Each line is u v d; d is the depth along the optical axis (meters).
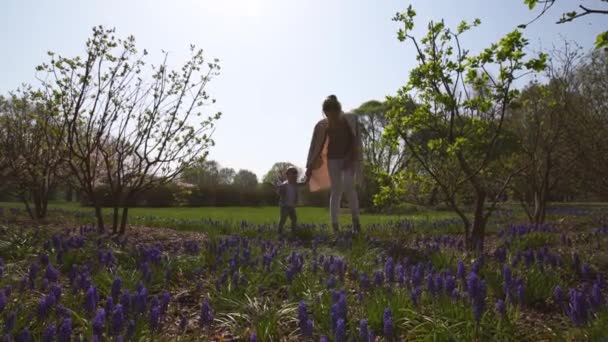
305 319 3.01
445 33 6.81
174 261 5.46
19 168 10.59
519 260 5.29
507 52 6.07
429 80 6.84
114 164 9.32
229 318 3.79
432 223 12.22
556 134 10.33
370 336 2.70
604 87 10.31
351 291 4.41
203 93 9.00
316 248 6.90
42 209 12.41
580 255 5.96
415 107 7.25
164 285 4.54
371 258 6.12
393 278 4.21
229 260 5.36
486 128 7.00
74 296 3.86
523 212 18.22
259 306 3.90
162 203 35.09
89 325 3.08
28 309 3.34
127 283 4.28
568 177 11.99
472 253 6.30
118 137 8.55
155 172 9.05
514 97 6.68
